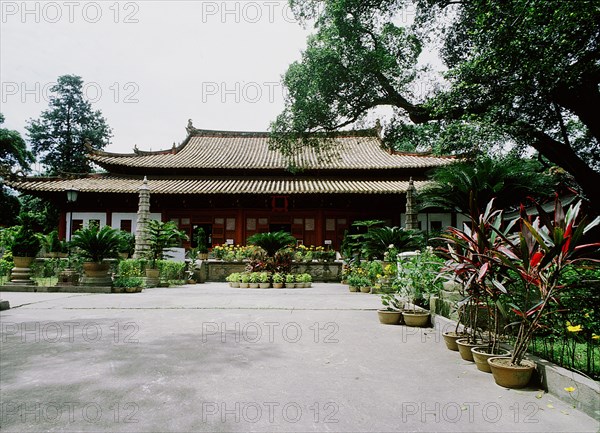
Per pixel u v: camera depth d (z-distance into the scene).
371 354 5.05
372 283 13.27
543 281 3.82
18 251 12.62
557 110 13.37
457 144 12.10
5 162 34.91
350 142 31.73
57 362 4.59
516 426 3.00
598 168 16.61
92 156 26.12
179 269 17.38
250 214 26.17
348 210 26.19
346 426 2.98
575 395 3.36
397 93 16.83
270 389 3.76
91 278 12.46
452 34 16.23
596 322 4.11
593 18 7.79
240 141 32.47
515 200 12.30
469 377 4.15
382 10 15.85
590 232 10.66
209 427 2.93
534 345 4.64
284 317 7.73
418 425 3.00
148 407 3.30
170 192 23.77
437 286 6.84
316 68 16.41
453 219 25.08
